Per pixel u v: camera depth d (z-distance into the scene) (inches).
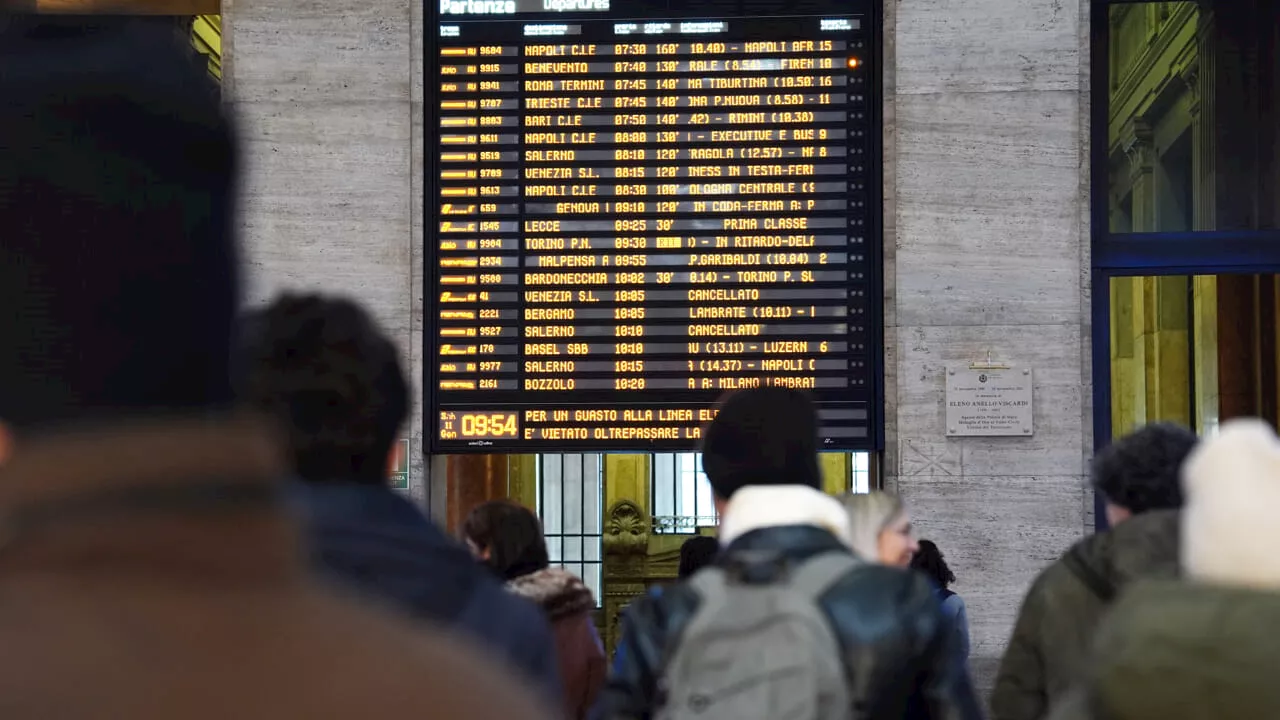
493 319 234.4
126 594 20.4
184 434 21.5
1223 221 239.8
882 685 80.5
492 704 22.2
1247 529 56.7
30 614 19.8
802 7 234.4
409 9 237.8
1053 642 111.7
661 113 234.5
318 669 20.9
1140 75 239.6
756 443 94.2
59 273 21.9
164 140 23.0
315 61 237.9
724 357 231.9
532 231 235.0
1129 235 237.8
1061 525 226.5
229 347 23.4
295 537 22.7
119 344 22.0
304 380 71.8
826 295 231.6
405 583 60.8
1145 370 239.5
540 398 233.0
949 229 230.5
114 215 22.4
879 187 232.5
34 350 21.6
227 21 237.9
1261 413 240.4
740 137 233.8
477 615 62.4
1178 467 117.3
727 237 232.8
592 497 406.3
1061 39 231.9
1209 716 52.7
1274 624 53.1
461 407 233.8
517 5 236.7
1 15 23.2
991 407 228.2
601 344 233.0
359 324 75.5
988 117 231.8
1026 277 230.1
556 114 235.5
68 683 19.2
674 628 84.8
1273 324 240.7
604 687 88.0
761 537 87.7
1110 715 56.0
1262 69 240.5
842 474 335.3
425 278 236.4
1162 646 54.6
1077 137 231.5
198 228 23.2
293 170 236.4
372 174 236.5
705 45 234.5
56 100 22.3
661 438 231.3
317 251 235.8
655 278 233.3
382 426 73.8
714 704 80.4
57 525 20.4
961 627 200.8
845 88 233.3
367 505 65.9
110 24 24.2
